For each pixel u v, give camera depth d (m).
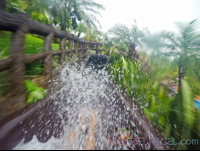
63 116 1.29
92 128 1.17
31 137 0.98
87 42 6.34
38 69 1.77
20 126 1.05
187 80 1.10
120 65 2.63
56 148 0.93
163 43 1.50
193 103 0.94
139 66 1.99
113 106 1.58
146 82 1.64
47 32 1.75
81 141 1.01
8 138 0.93
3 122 1.03
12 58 1.11
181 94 1.00
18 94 1.24
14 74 1.16
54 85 1.95
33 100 1.39
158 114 1.19
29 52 2.30
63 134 1.06
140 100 1.60
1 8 2.28
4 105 1.13
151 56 1.71
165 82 1.33
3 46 1.85
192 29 1.25
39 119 1.18
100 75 3.00
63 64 2.62
